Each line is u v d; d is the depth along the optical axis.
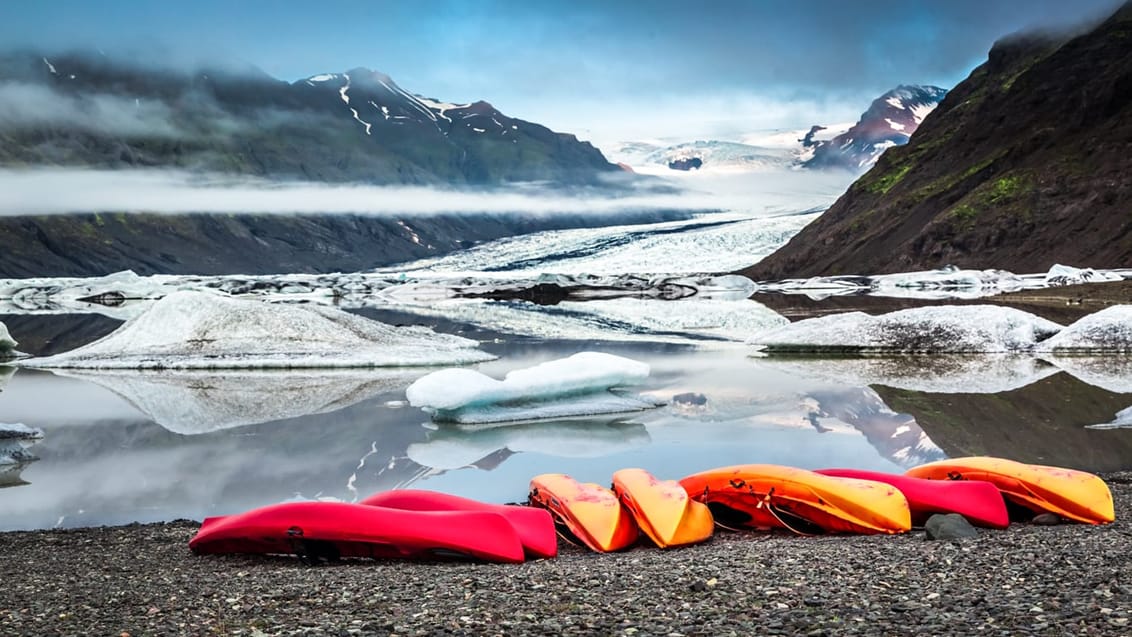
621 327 42.00
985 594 5.29
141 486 12.31
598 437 15.55
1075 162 115.75
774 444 14.62
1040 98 135.25
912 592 5.43
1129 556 6.11
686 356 28.52
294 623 5.35
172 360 26.47
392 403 19.91
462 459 13.92
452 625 5.19
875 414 17.33
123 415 18.45
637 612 5.31
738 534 8.43
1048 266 102.69
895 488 8.27
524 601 5.65
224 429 16.83
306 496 11.71
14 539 8.81
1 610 5.91
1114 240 100.44
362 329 30.47
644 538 8.18
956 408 17.78
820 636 4.73
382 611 5.54
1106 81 123.44
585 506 8.21
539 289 90.88
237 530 7.70
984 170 127.88
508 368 25.86
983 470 8.98
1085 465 12.52
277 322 29.61
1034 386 20.61
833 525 8.18
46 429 16.88
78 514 10.78
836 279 95.69
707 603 5.43
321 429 16.75
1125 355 26.70
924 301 59.19
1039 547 6.59
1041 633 4.54
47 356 30.86
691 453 14.07
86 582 6.84
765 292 88.31
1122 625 4.59
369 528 7.36
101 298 84.88
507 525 7.36
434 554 7.38
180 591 6.32
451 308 61.41
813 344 29.00
